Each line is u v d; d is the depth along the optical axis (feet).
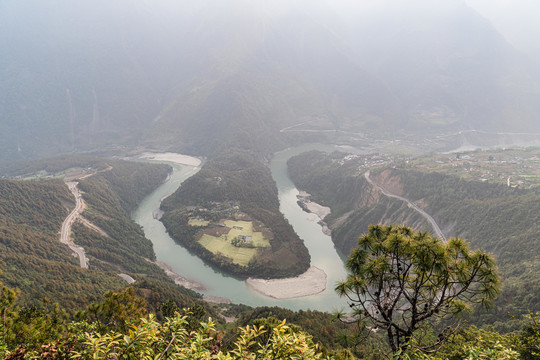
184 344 43.45
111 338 41.88
